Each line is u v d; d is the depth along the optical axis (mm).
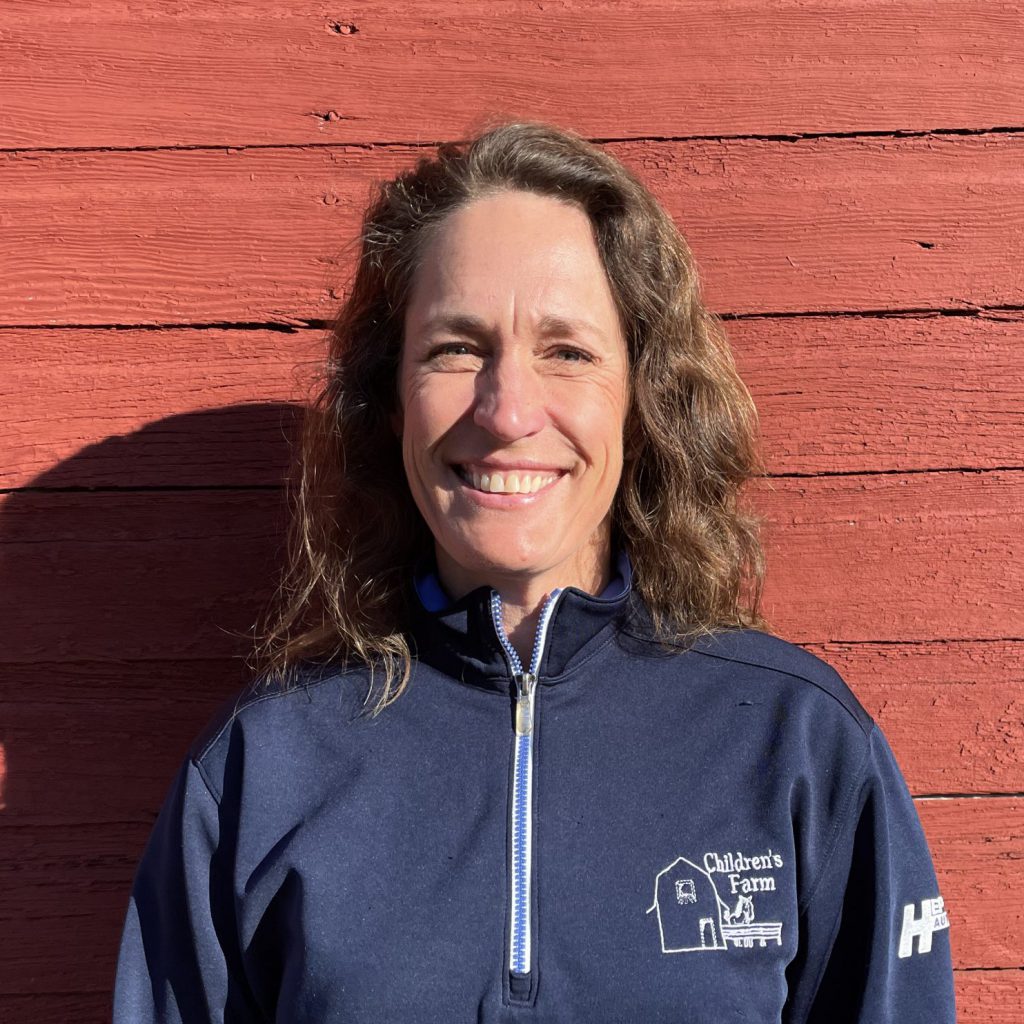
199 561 1398
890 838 1025
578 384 1020
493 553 1008
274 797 1021
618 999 911
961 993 1354
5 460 1395
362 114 1399
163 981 1029
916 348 1371
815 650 1373
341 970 930
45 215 1404
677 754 1017
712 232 1379
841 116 1375
